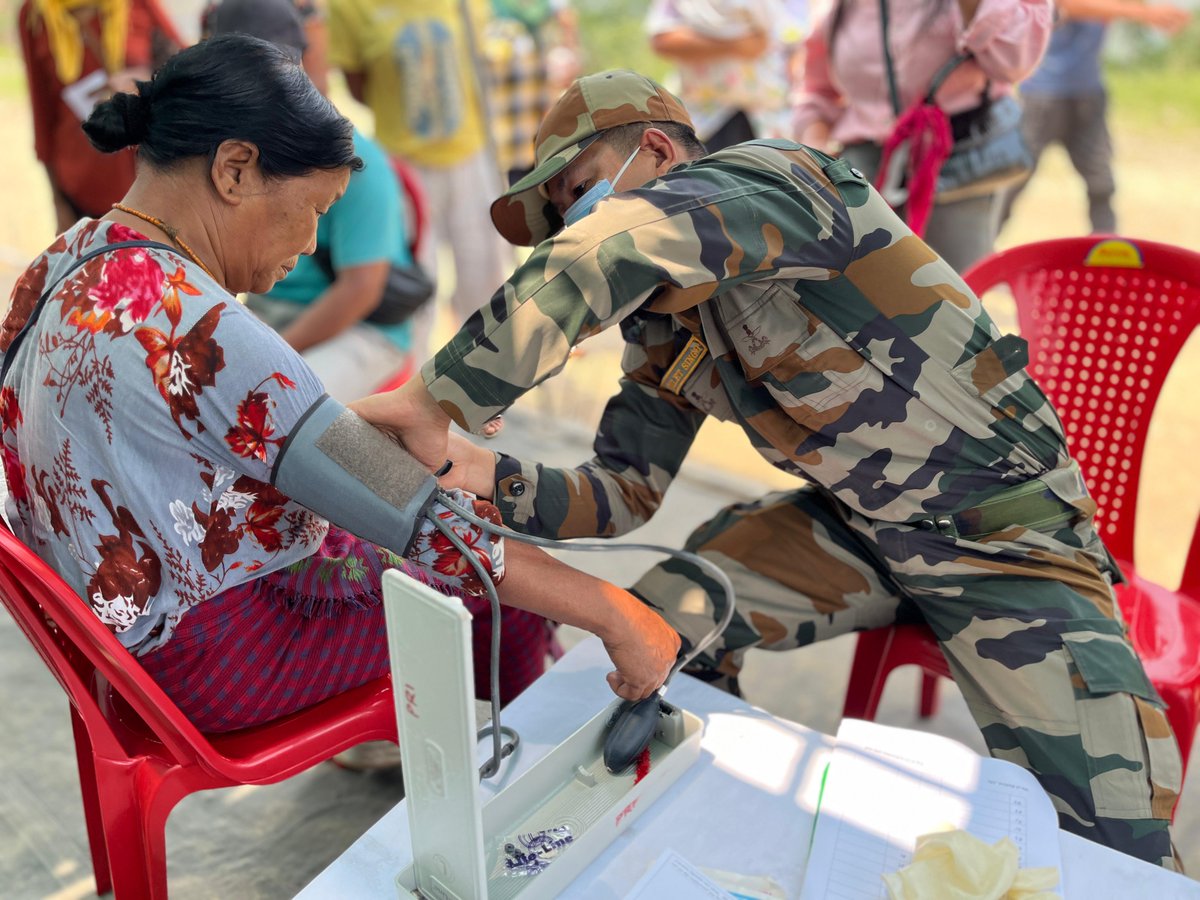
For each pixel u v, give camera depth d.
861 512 1.60
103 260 1.23
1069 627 1.53
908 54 2.68
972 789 1.20
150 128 1.24
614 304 1.19
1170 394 3.87
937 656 1.77
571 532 1.62
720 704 1.38
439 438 1.27
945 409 1.50
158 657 1.40
